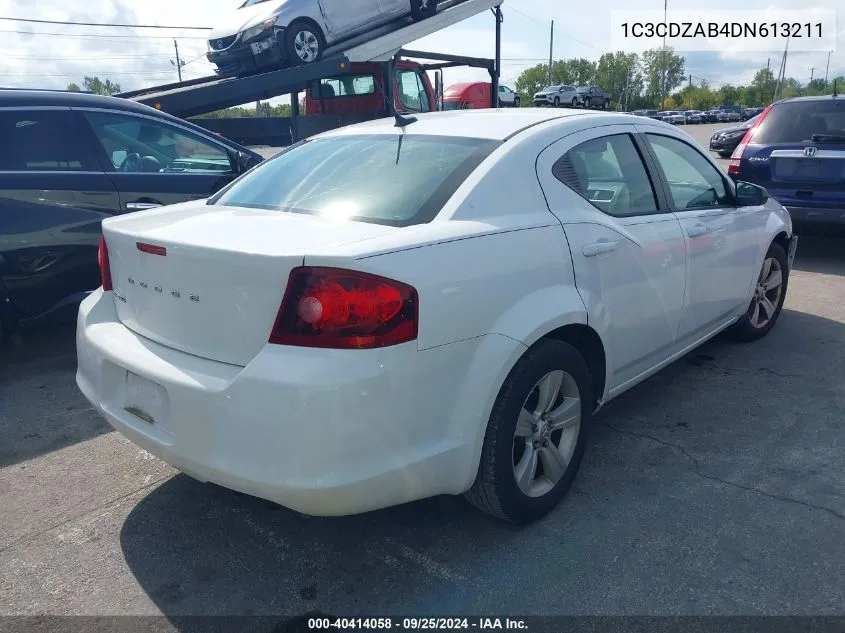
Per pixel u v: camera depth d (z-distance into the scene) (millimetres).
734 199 4277
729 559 2641
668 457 3424
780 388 4230
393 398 2230
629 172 3477
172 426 2393
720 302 4188
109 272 2990
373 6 10102
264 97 9195
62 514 3023
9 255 4410
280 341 2207
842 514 2914
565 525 2885
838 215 6656
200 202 3381
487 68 12211
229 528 2920
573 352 2881
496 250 2574
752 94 106312
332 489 2158
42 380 4523
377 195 2766
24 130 4566
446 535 2842
